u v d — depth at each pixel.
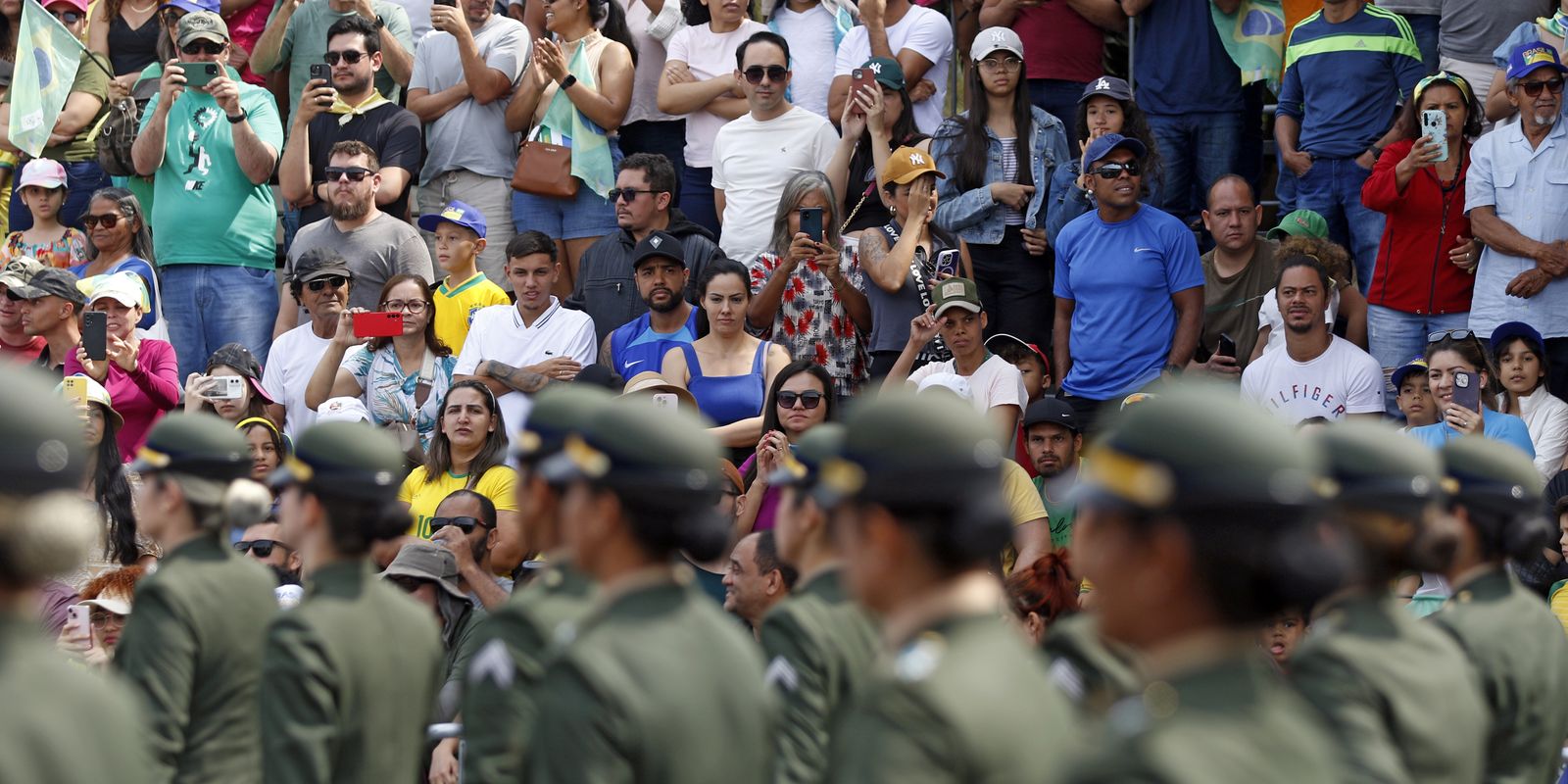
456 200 39.41
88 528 9.89
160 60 40.97
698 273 35.66
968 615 10.42
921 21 39.03
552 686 11.89
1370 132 37.44
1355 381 32.16
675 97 39.50
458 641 23.06
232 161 38.47
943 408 10.55
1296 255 32.75
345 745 15.26
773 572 21.11
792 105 38.00
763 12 41.62
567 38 39.56
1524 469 16.16
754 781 12.33
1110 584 8.45
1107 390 34.00
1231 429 8.20
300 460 15.80
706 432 12.79
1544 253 32.72
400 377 33.72
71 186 42.28
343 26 39.28
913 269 34.16
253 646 16.94
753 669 12.56
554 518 14.15
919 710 9.81
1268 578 8.09
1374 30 37.56
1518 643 15.78
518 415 32.56
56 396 9.95
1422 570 15.55
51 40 41.53
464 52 38.97
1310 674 13.45
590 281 36.16
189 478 16.92
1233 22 38.94
